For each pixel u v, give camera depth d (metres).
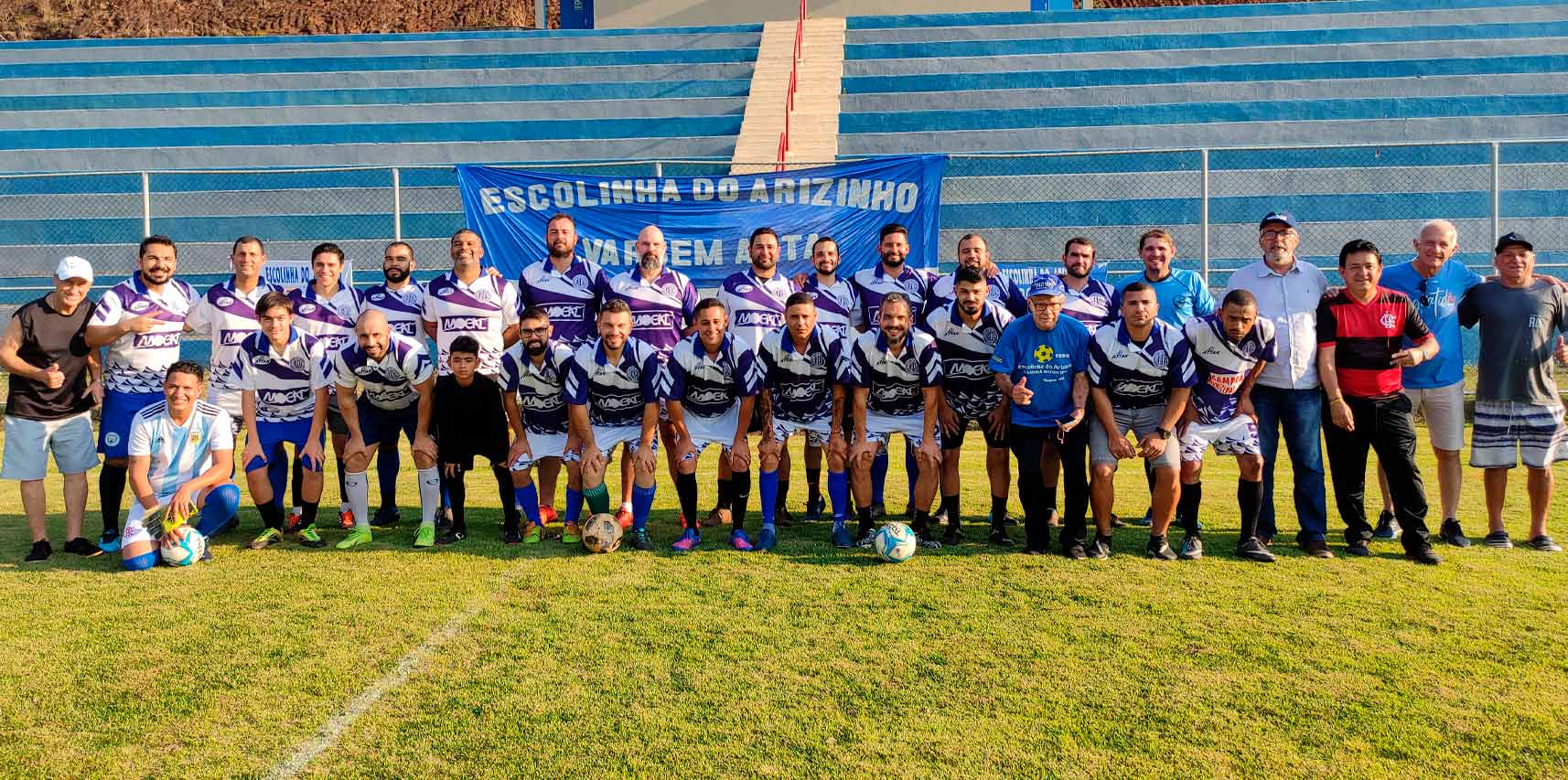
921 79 17.86
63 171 15.87
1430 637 3.88
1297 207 14.73
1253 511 5.11
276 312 5.41
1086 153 10.25
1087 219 14.95
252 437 5.48
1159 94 17.11
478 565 5.06
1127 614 4.19
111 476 5.53
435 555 5.28
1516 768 2.86
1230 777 2.82
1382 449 5.13
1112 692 3.38
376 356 5.27
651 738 3.07
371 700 3.35
